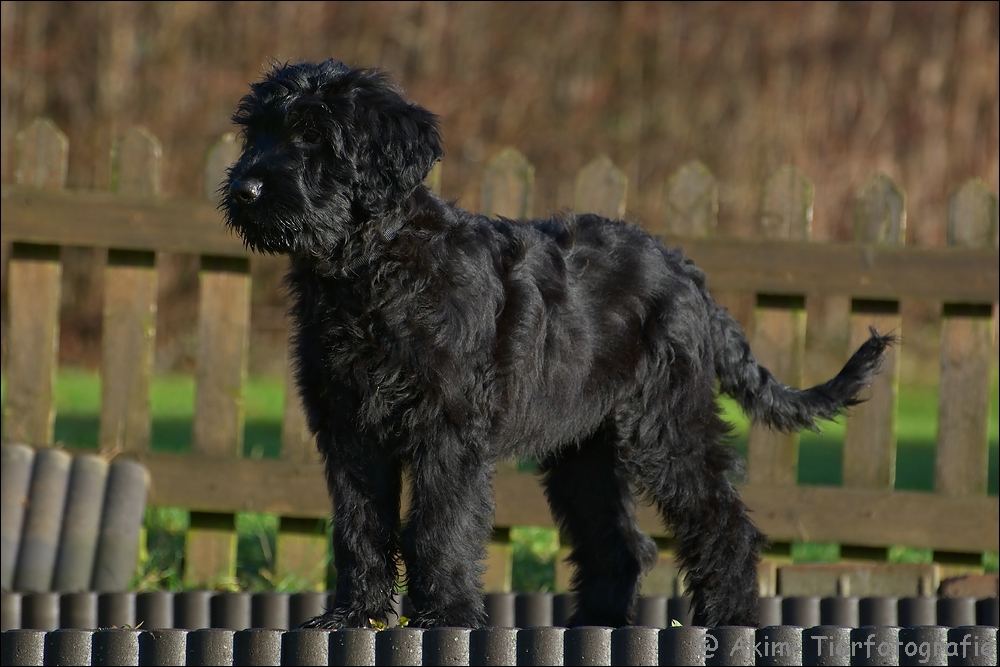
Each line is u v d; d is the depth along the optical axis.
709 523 7.27
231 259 9.34
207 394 9.38
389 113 6.34
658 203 24.14
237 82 22.62
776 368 9.27
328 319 6.18
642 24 24.48
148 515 10.67
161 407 17.86
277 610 8.07
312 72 6.50
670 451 7.23
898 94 24.48
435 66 23.88
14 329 9.39
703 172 9.15
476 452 6.17
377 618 6.26
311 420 6.38
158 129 22.52
